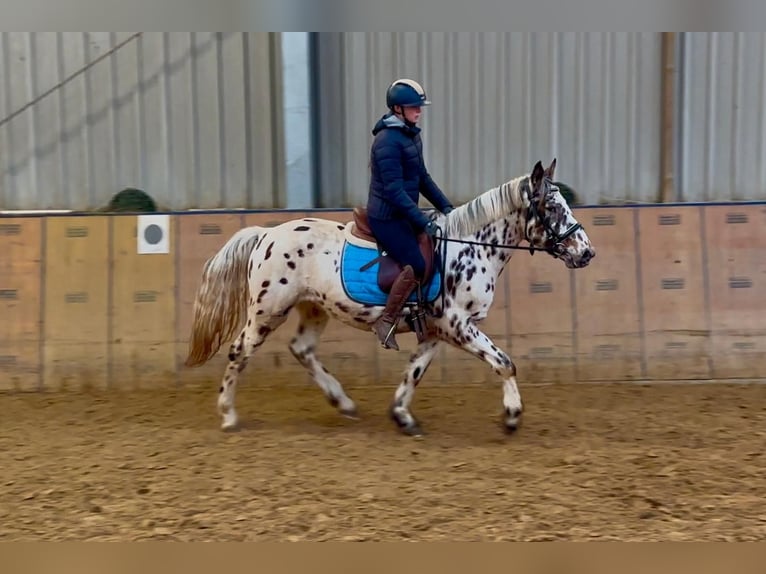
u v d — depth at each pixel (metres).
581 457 6.14
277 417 7.39
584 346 8.50
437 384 8.46
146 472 5.91
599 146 9.63
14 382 8.43
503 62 9.54
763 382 8.46
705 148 9.64
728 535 4.77
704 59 9.55
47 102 9.60
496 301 8.53
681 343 8.50
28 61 9.55
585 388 8.32
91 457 6.28
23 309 8.49
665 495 5.38
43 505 5.30
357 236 6.48
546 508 5.17
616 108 9.60
